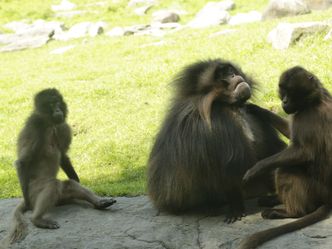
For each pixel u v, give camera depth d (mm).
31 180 10523
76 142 18688
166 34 32000
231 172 9320
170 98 10289
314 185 9039
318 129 8719
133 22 38625
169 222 9844
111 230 9758
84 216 10375
